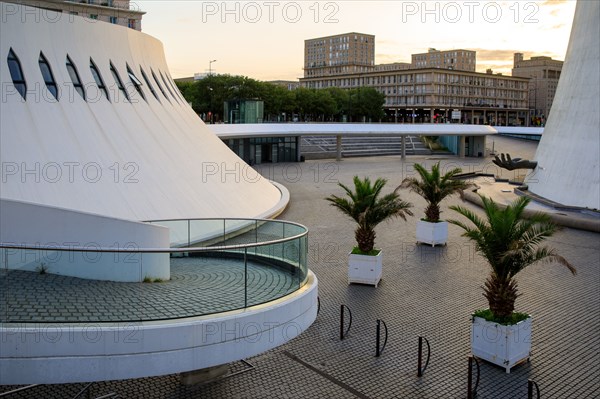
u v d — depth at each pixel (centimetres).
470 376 980
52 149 1659
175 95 2506
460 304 1498
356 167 5297
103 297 969
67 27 1881
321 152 6419
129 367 861
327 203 3184
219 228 1545
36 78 1738
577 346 1230
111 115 1925
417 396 1003
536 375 1088
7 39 1698
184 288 1030
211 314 929
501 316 1135
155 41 2433
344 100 10338
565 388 1034
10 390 998
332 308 1462
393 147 7175
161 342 871
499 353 1111
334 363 1134
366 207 1664
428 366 1122
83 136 1770
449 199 3456
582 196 2867
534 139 7688
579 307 1494
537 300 1556
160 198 1867
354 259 1667
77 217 1093
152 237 1129
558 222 2612
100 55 2002
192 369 895
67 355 847
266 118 8350
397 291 1612
